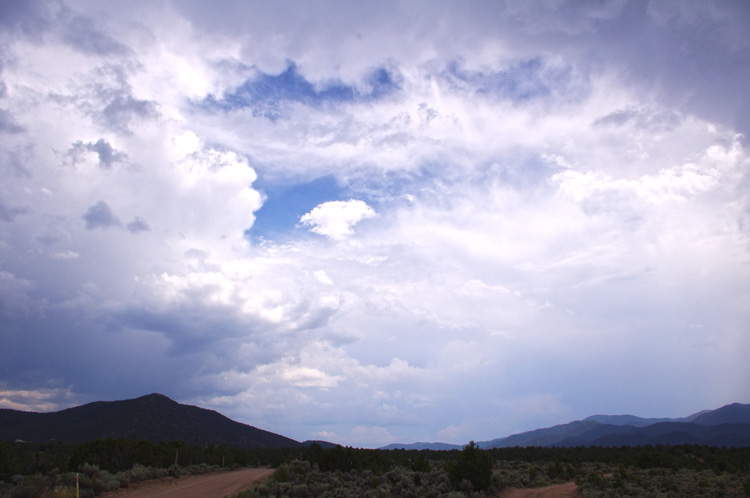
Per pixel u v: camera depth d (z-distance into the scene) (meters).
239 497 29.88
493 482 39.16
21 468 38.53
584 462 67.56
